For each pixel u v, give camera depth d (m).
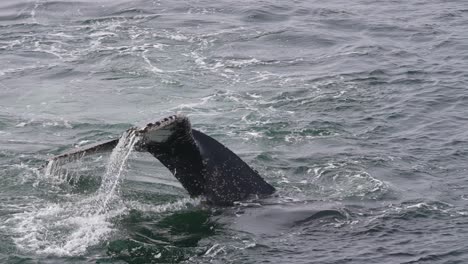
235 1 123.12
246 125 74.31
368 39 106.31
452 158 66.62
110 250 49.72
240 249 49.66
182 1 122.19
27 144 68.75
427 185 60.75
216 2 122.25
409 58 97.31
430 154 67.56
